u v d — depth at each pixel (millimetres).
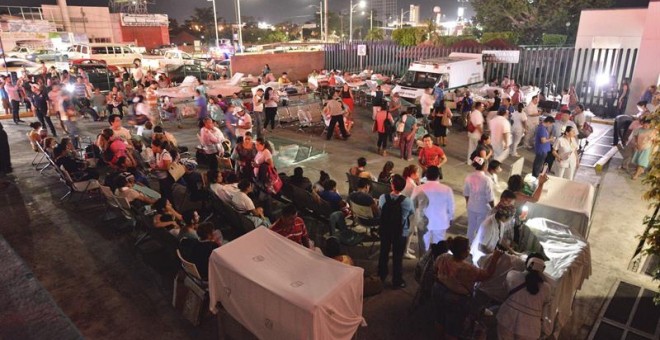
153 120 15117
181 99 17797
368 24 88312
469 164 11750
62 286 6156
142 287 6141
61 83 17672
